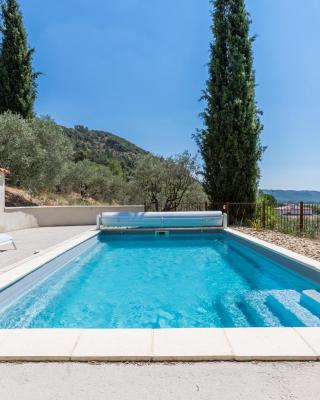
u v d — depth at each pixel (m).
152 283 5.69
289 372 2.07
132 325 3.84
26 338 2.55
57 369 2.12
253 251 8.02
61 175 17.53
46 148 16.47
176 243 9.91
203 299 4.81
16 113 17.70
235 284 5.61
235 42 13.37
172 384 1.93
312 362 2.19
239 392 1.85
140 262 7.39
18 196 16.83
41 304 4.65
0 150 14.20
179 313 4.23
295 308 4.38
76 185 23.52
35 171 15.77
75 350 2.33
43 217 13.11
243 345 2.39
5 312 4.11
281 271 6.37
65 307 4.48
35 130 16.23
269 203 12.46
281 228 10.67
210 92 13.80
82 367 2.14
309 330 2.68
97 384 1.94
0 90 18.67
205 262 7.38
